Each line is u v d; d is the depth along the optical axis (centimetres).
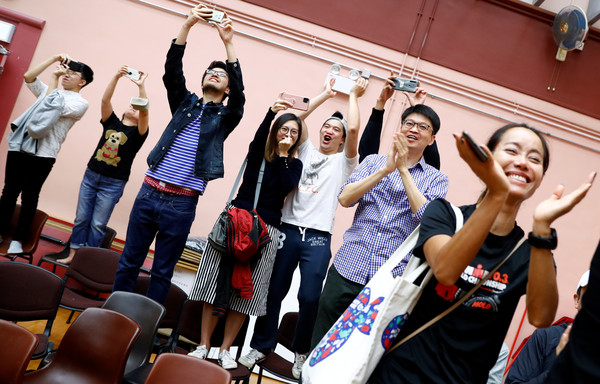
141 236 329
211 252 314
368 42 537
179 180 326
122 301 305
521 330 508
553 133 542
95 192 468
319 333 262
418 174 269
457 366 143
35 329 406
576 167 541
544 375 247
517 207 148
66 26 532
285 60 534
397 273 248
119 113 523
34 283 316
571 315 527
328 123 350
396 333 147
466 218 150
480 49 543
